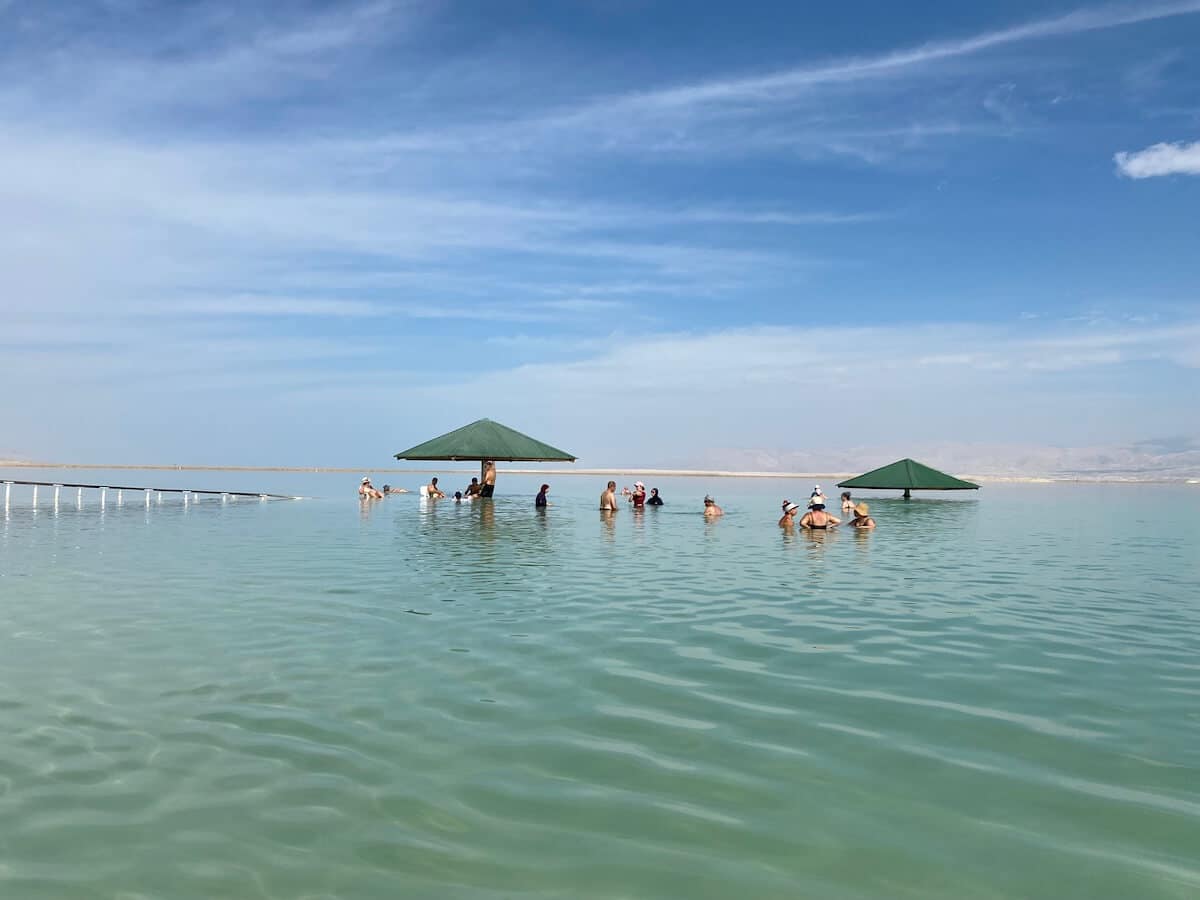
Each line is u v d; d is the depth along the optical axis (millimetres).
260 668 7625
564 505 36344
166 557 16266
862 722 6266
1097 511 36031
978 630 9680
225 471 181000
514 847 4258
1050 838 4391
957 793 4965
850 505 32812
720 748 5691
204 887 3844
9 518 27719
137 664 7738
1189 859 4168
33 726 5984
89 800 4750
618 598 11664
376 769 5246
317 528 23422
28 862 4055
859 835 4418
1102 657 8367
